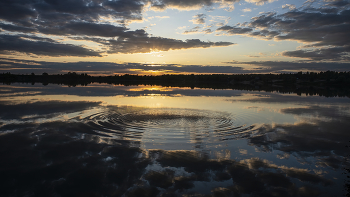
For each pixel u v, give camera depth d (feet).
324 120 46.98
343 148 28.63
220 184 19.03
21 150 26.32
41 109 55.11
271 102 79.77
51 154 25.23
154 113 53.21
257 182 19.40
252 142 30.99
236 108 63.21
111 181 19.35
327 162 24.04
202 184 18.99
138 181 19.38
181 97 93.45
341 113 56.24
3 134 32.76
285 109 62.28
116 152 26.27
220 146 29.14
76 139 30.99
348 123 43.91
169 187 18.42
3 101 67.87
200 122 43.96
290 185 18.93
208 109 60.70
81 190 17.90
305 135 34.78
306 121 45.80
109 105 64.75
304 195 17.39
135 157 24.81
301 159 24.84
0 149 26.53
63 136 32.27
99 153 25.82
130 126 39.68
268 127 40.16
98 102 71.05
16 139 30.48
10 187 18.21
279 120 46.75
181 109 59.98
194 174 20.83
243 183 19.20
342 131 37.40
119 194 17.38
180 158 24.70
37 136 32.01
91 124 40.16
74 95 91.20
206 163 23.40
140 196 17.08
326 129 38.81
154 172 21.13
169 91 128.36
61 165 22.39
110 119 45.16
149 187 18.40
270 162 23.89
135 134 34.47
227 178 20.12
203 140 31.78
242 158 24.95
